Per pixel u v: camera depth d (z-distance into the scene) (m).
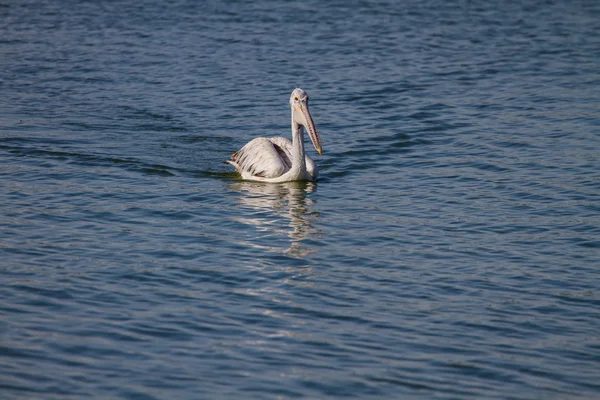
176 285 11.77
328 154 18.77
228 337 10.29
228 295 11.51
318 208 15.34
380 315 11.02
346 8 37.25
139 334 10.27
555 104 22.81
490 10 37.12
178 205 15.27
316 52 29.20
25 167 17.09
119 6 37.53
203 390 9.02
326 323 10.77
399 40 31.20
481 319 10.98
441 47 30.16
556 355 10.09
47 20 34.34
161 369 9.45
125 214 14.66
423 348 10.17
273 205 15.43
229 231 14.01
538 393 9.23
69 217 14.39
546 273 12.44
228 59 28.06
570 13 36.47
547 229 14.23
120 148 18.66
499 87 24.78
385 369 9.63
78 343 9.96
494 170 17.53
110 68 26.64
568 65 27.47
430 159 18.39
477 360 9.93
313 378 9.38
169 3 38.31
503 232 14.12
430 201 15.73
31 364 9.42
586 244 13.54
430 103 23.02
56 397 8.76
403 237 13.88
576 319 11.02
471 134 20.19
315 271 12.41
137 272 12.16
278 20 34.62
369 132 20.41
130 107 22.19
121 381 9.14
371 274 12.35
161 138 19.61
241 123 21.05
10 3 37.88
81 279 11.82
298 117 16.61
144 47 29.72
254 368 9.55
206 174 17.30
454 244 13.58
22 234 13.49
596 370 9.77
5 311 10.71
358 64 27.59
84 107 22.08
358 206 15.47
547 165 17.75
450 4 38.41
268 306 11.20
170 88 24.33
